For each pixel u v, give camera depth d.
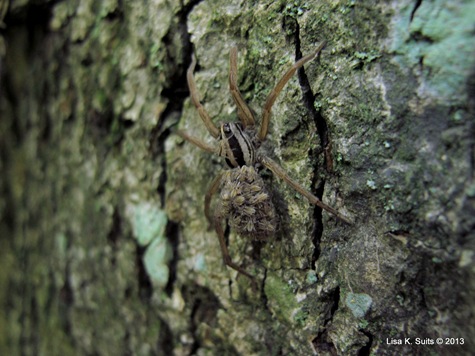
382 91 0.07
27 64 0.12
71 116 0.11
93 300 0.11
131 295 0.10
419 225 0.07
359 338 0.07
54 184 0.11
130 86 0.10
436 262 0.07
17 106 0.12
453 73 0.06
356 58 0.07
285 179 0.08
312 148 0.08
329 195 0.07
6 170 0.13
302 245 0.08
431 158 0.06
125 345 0.10
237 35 0.08
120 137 0.10
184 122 0.09
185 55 0.09
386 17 0.07
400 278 0.07
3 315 0.13
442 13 0.06
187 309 0.09
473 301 0.06
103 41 0.10
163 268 0.09
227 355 0.09
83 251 0.11
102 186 0.10
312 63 0.07
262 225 0.08
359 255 0.07
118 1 0.10
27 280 0.12
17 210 0.13
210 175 0.09
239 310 0.09
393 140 0.07
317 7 0.07
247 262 0.08
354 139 0.07
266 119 0.08
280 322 0.08
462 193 0.06
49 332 0.12
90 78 0.10
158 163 0.09
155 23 0.09
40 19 0.11
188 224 0.09
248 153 0.08
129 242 0.10
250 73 0.08
